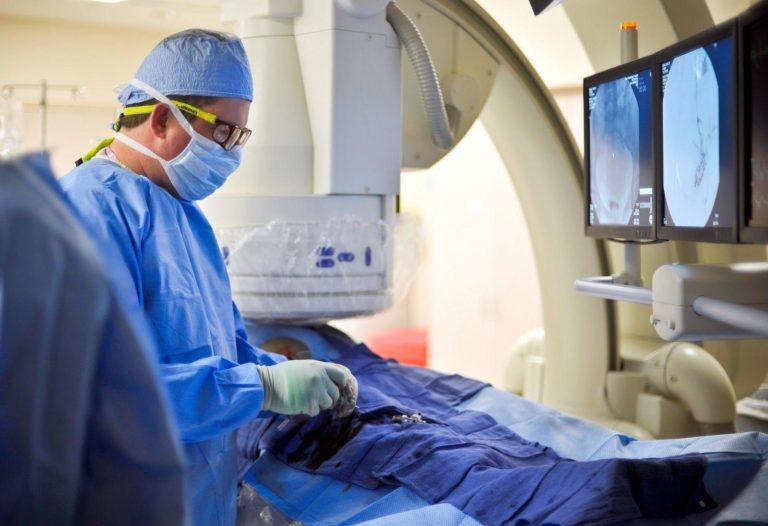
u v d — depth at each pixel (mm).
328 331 2355
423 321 5480
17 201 769
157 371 896
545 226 2785
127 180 1415
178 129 1483
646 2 2424
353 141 2053
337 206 2051
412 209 5441
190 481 1405
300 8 2090
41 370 840
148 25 2520
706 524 1241
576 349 2773
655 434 2572
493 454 1548
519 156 2746
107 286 812
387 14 2094
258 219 2027
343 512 1489
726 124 1367
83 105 2438
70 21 2449
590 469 1271
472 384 2109
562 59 3525
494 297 4629
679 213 1565
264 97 2098
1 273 790
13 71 2428
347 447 1658
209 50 1514
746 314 1223
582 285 1905
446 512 1284
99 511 953
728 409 2494
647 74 1696
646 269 2814
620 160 1838
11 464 887
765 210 1218
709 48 1418
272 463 1780
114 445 928
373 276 2078
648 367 2676
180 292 1388
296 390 1381
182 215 1512
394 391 2070
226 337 1582
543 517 1196
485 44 2430
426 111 2186
